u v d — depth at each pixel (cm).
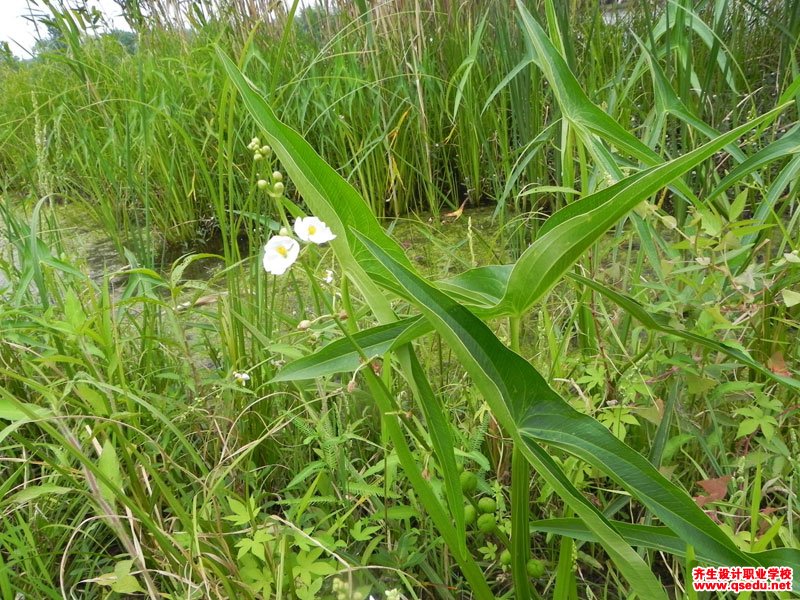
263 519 64
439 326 39
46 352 79
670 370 66
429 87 166
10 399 47
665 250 73
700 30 97
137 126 156
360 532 59
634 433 72
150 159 161
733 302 71
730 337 71
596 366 73
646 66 100
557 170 130
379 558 62
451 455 45
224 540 55
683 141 103
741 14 150
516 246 118
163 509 71
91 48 164
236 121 147
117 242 116
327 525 68
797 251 63
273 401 81
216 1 173
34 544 61
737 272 73
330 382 80
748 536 53
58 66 204
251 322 88
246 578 54
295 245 43
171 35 210
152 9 206
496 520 63
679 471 71
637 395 73
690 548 44
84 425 62
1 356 79
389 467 64
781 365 66
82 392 57
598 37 146
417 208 175
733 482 57
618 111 125
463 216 161
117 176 155
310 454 79
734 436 71
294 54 183
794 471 61
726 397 70
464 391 80
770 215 79
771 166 121
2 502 54
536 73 130
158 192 168
